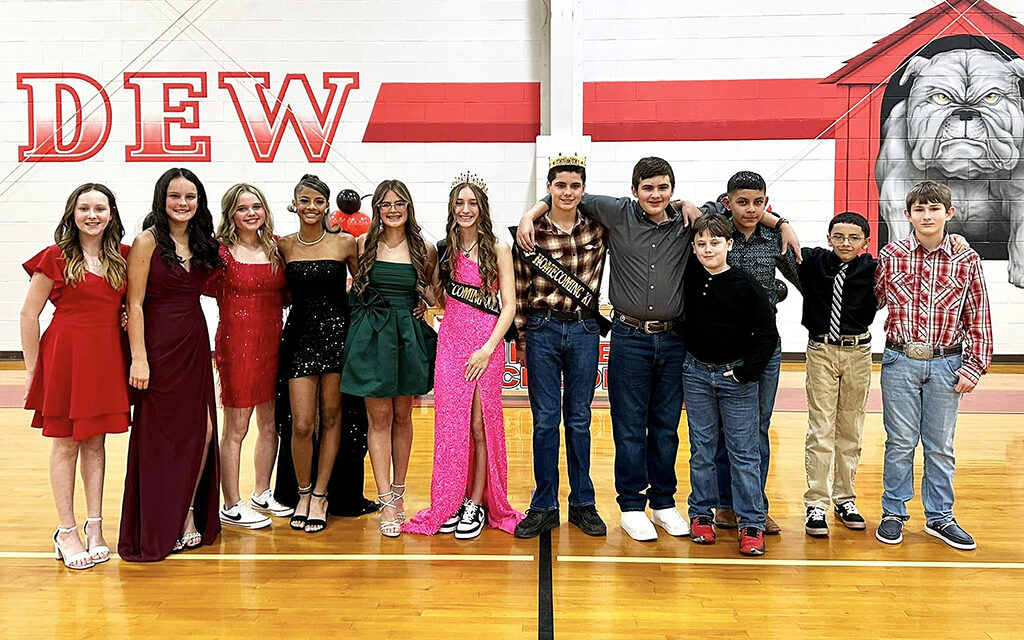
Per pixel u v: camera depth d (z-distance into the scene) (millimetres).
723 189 7465
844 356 3166
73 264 2773
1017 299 7398
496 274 3135
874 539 3131
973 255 2975
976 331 2980
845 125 7363
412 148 7539
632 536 3125
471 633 2324
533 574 2771
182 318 2967
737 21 7344
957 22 7242
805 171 7410
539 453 3156
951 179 7340
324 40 7504
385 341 3100
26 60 7598
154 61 7551
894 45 7285
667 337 3082
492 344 3082
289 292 3336
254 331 3223
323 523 3262
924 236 3004
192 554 2986
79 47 7566
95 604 2533
